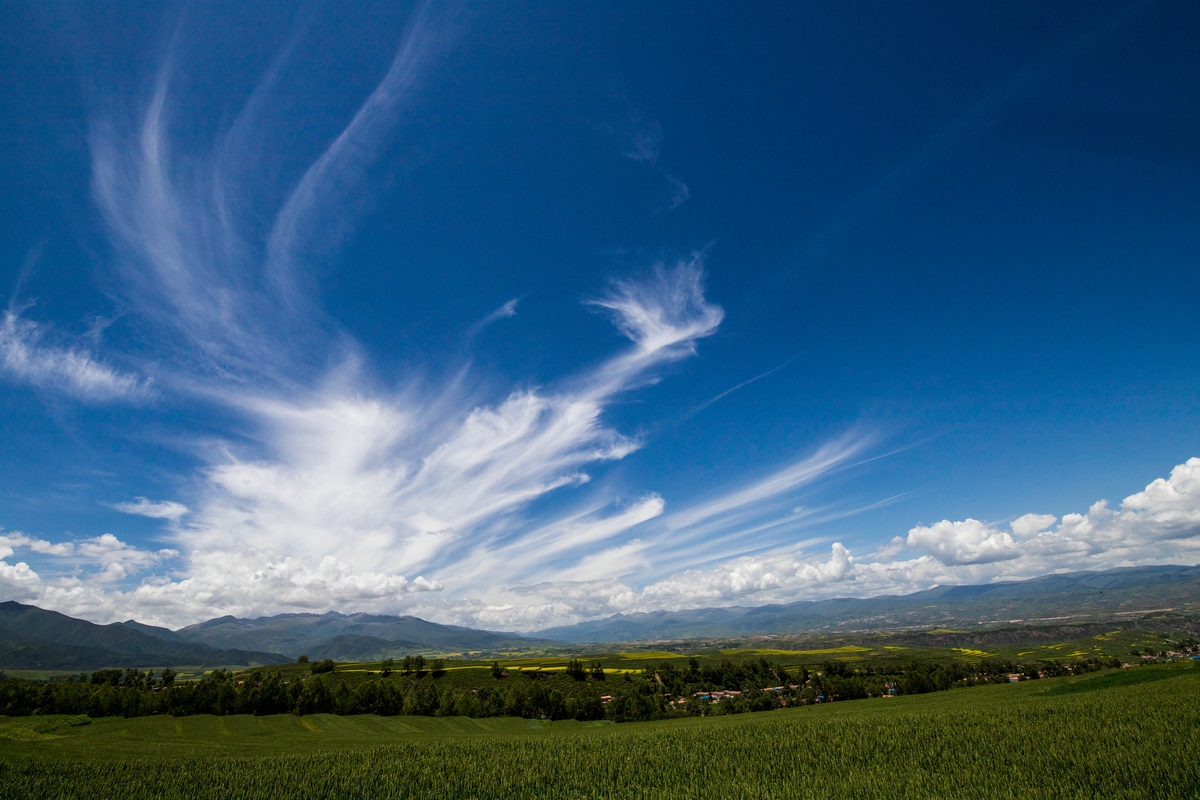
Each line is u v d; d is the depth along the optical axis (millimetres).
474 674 143000
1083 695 45938
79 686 89688
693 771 25891
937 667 115938
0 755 40188
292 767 31391
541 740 43656
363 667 163750
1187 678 48875
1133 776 18703
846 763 25156
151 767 32094
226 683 92375
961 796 18406
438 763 31234
